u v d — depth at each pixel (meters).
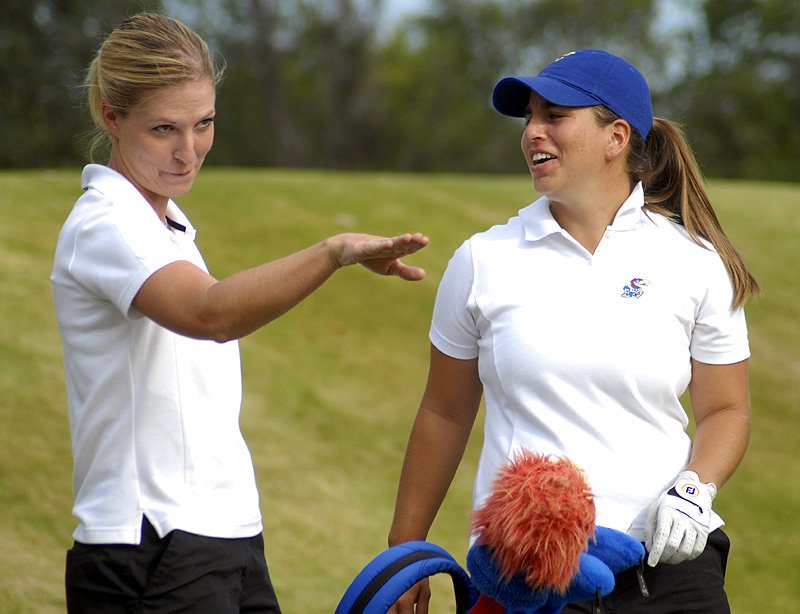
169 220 9.79
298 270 8.20
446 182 46.88
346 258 8.20
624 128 10.43
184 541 8.90
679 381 10.23
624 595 9.88
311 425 25.17
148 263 8.52
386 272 9.16
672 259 10.41
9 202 34.53
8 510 18.81
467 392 11.05
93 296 8.88
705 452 10.18
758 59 164.75
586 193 10.46
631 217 10.49
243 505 9.41
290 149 135.12
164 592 8.84
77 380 9.12
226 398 9.51
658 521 9.41
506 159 156.25
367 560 19.98
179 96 8.84
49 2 98.00
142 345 8.96
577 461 9.83
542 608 8.93
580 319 10.10
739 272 10.62
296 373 27.39
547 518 8.23
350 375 28.08
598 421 9.94
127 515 8.88
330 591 18.48
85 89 9.79
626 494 9.82
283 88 136.50
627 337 10.02
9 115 95.75
